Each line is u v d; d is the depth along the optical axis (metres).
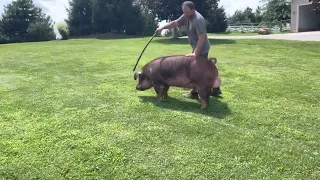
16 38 36.03
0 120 4.74
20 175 3.32
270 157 3.69
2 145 3.92
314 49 13.63
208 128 4.46
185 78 5.25
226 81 7.46
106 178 3.28
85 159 3.61
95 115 4.95
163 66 5.39
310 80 7.57
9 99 5.84
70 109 5.24
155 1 24.81
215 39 20.19
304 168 3.47
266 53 12.49
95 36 36.06
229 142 4.04
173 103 5.59
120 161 3.57
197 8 24.70
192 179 3.26
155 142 4.02
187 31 5.66
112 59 10.66
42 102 5.63
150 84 5.66
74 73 8.34
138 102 5.62
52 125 4.54
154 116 4.90
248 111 5.24
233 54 12.34
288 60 10.57
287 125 4.68
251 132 4.38
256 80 7.56
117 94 6.17
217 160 3.62
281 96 6.18
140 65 9.46
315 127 4.63
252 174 3.35
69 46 16.50
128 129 4.41
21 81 7.40
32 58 11.30
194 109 5.29
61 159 3.61
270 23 39.91
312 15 34.28
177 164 3.52
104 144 3.95
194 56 5.21
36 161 3.57
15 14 36.41
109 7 36.75
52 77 7.85
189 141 4.06
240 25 43.59
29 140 4.07
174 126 4.52
